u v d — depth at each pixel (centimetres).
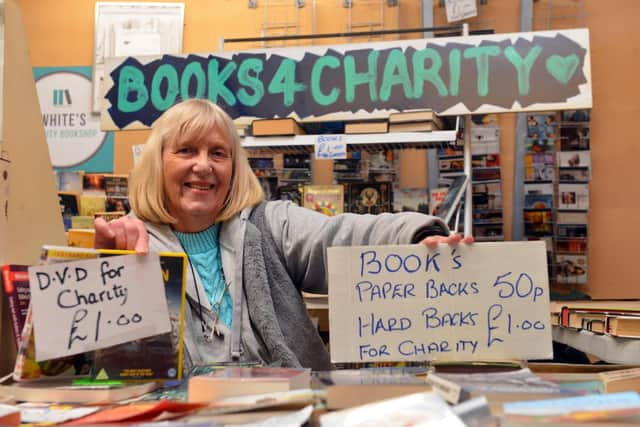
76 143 304
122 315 86
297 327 130
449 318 91
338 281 94
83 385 82
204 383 72
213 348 122
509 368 85
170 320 90
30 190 107
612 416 54
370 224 123
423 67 206
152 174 131
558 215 272
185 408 66
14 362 99
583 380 77
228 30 301
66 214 252
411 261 93
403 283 93
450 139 201
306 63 213
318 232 127
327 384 69
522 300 91
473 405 60
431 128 202
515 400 64
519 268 91
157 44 301
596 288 269
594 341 118
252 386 72
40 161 112
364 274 93
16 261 101
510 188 280
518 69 201
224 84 215
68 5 310
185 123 129
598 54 276
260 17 300
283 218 135
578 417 54
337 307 93
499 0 285
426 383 69
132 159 302
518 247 92
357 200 250
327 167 289
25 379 83
